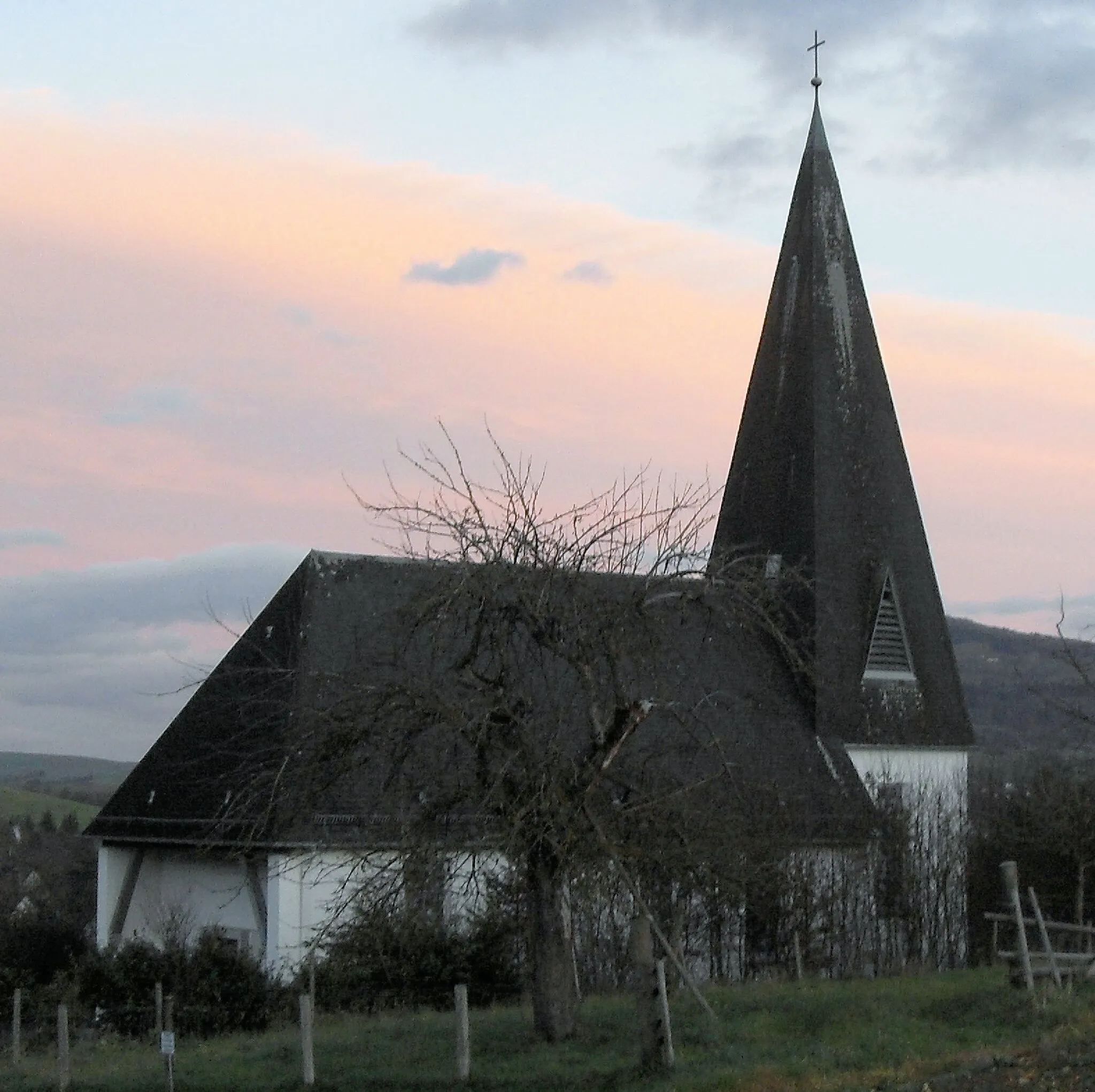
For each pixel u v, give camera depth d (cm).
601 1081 1689
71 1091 2006
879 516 4203
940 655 4253
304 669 2258
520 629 2014
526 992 2717
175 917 2977
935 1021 1945
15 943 3425
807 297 4219
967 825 3941
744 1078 1580
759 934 3219
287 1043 2227
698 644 3834
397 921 2008
